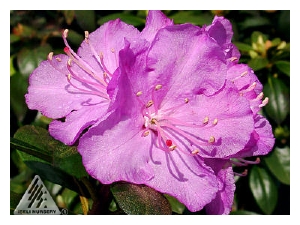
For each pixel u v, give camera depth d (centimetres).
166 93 11
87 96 11
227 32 11
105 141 10
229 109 11
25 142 12
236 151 11
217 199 11
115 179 10
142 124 11
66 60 12
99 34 12
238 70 11
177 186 10
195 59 11
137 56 10
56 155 11
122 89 10
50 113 11
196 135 11
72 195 16
